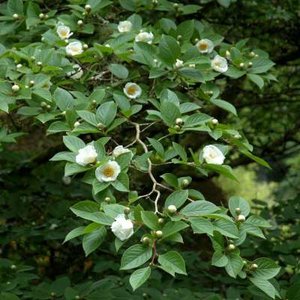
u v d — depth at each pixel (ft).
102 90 4.42
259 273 3.71
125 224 3.38
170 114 4.08
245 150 4.33
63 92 4.37
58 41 4.97
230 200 3.88
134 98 4.78
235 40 8.59
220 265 3.51
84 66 5.17
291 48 8.69
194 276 6.93
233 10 8.36
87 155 3.71
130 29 5.43
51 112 4.44
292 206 7.46
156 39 5.33
